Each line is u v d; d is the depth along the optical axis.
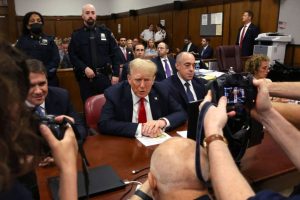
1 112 0.42
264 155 1.54
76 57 3.54
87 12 3.49
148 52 6.75
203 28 8.33
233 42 7.41
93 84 3.55
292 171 1.40
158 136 1.81
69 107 2.19
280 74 5.16
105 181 1.25
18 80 0.45
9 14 11.55
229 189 0.55
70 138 0.79
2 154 0.42
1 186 0.43
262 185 1.32
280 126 0.79
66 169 0.75
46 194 1.17
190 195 0.73
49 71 3.43
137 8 11.41
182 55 2.68
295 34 5.77
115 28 13.32
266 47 5.64
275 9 6.16
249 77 0.94
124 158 1.51
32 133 0.49
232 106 0.95
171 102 2.15
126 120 2.01
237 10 7.17
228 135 1.03
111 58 3.70
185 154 0.77
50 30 12.80
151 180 0.80
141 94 2.00
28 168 0.49
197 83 2.78
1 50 0.44
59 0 12.74
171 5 9.38
